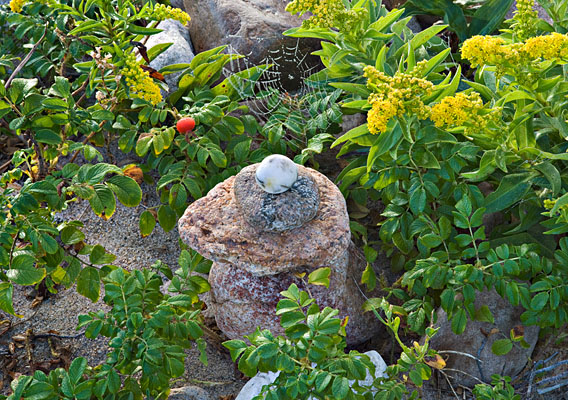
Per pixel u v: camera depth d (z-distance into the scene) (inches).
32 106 107.0
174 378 109.6
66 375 84.7
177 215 122.2
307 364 86.6
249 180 101.7
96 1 112.1
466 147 107.5
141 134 122.5
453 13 147.7
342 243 100.0
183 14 113.7
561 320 102.3
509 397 95.2
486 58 88.4
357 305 114.5
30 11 117.4
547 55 85.7
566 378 106.3
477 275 100.1
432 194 109.0
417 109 92.1
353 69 121.7
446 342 111.1
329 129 135.1
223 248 99.0
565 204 92.9
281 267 97.8
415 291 109.7
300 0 108.2
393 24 121.6
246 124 130.2
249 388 101.8
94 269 105.2
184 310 106.1
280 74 153.7
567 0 105.0
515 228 113.4
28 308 119.3
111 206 102.3
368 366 88.5
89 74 121.2
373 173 115.9
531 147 99.3
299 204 98.1
